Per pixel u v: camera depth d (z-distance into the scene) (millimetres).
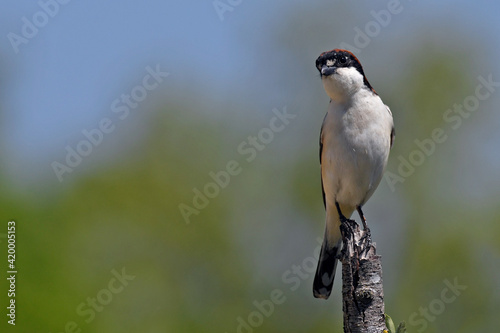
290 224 14898
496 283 14164
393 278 14688
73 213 12539
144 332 13023
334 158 9039
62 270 11227
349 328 6586
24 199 11219
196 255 13977
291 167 15062
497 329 13953
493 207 14625
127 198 13656
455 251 14367
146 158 14203
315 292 9727
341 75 8891
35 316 10477
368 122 8867
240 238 14570
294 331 14109
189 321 13609
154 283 13414
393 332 6457
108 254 13227
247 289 14227
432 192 14953
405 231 14867
